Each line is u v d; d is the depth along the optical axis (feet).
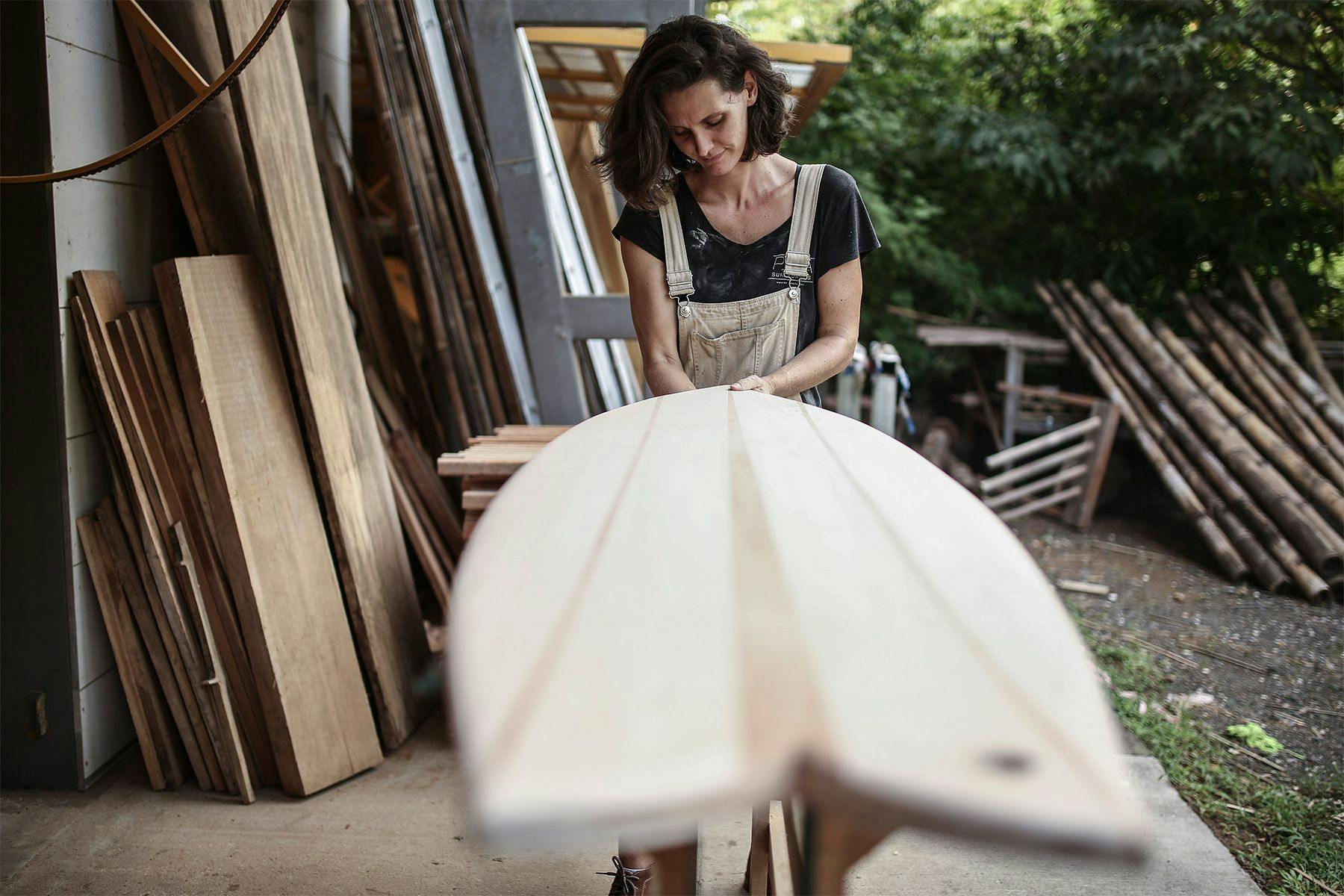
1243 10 20.57
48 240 7.32
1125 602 14.17
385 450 10.92
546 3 9.97
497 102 10.24
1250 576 15.30
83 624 7.88
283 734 7.82
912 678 2.31
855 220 6.23
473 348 11.14
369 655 8.71
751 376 5.76
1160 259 22.97
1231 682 11.30
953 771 1.97
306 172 9.02
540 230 10.53
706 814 1.92
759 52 5.75
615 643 2.45
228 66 7.81
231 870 6.98
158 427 7.73
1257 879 7.21
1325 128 19.17
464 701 2.29
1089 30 22.98
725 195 6.21
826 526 3.24
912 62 27.91
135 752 8.70
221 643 7.95
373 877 6.93
